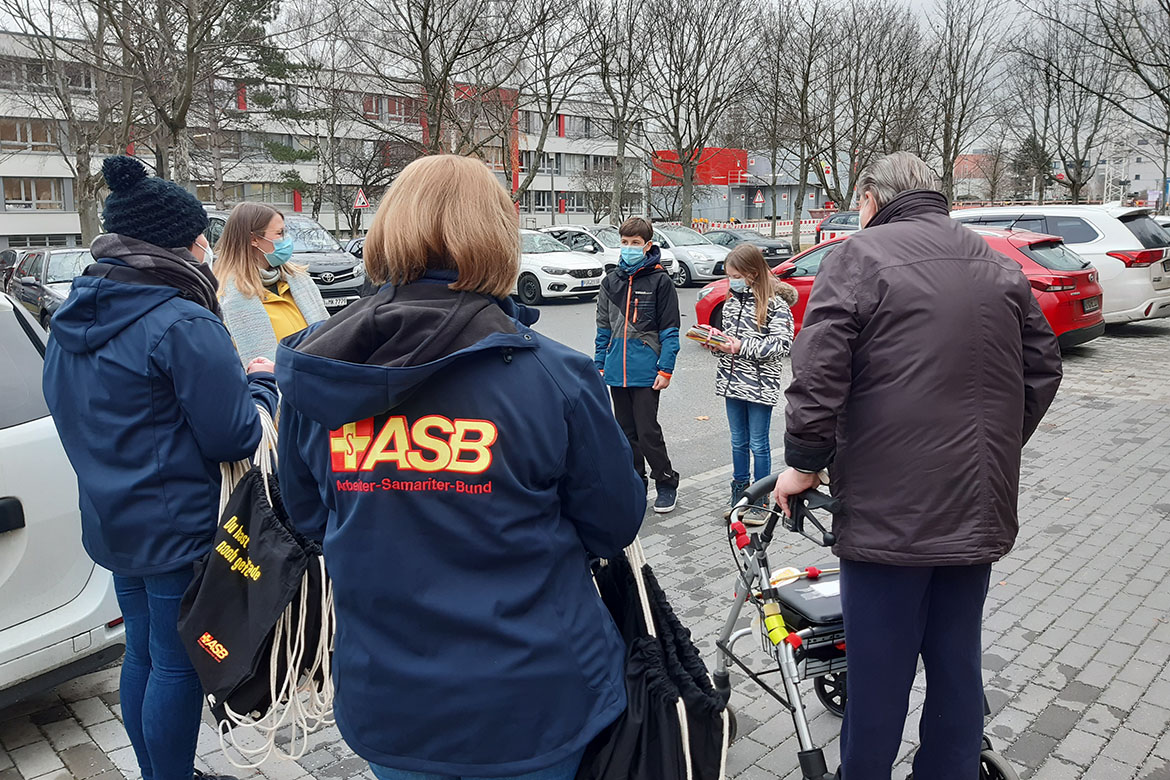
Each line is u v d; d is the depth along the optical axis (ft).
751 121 115.85
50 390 8.14
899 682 7.64
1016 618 13.39
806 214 198.90
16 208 152.35
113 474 7.79
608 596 6.44
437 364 4.88
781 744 10.43
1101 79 69.82
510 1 72.79
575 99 123.95
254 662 7.23
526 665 5.11
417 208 5.24
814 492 7.82
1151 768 9.77
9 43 87.25
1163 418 25.99
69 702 11.64
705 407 29.14
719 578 15.15
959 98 105.70
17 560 10.07
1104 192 160.25
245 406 7.80
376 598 5.16
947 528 7.16
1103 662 12.04
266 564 7.24
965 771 7.79
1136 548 16.06
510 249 5.36
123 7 52.01
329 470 5.34
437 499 5.03
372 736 5.26
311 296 13.28
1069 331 33.40
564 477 5.40
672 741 5.52
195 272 8.11
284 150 145.79
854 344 7.41
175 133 52.42
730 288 16.99
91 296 7.69
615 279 17.85
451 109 77.30
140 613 8.50
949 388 7.13
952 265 7.34
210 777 9.50
